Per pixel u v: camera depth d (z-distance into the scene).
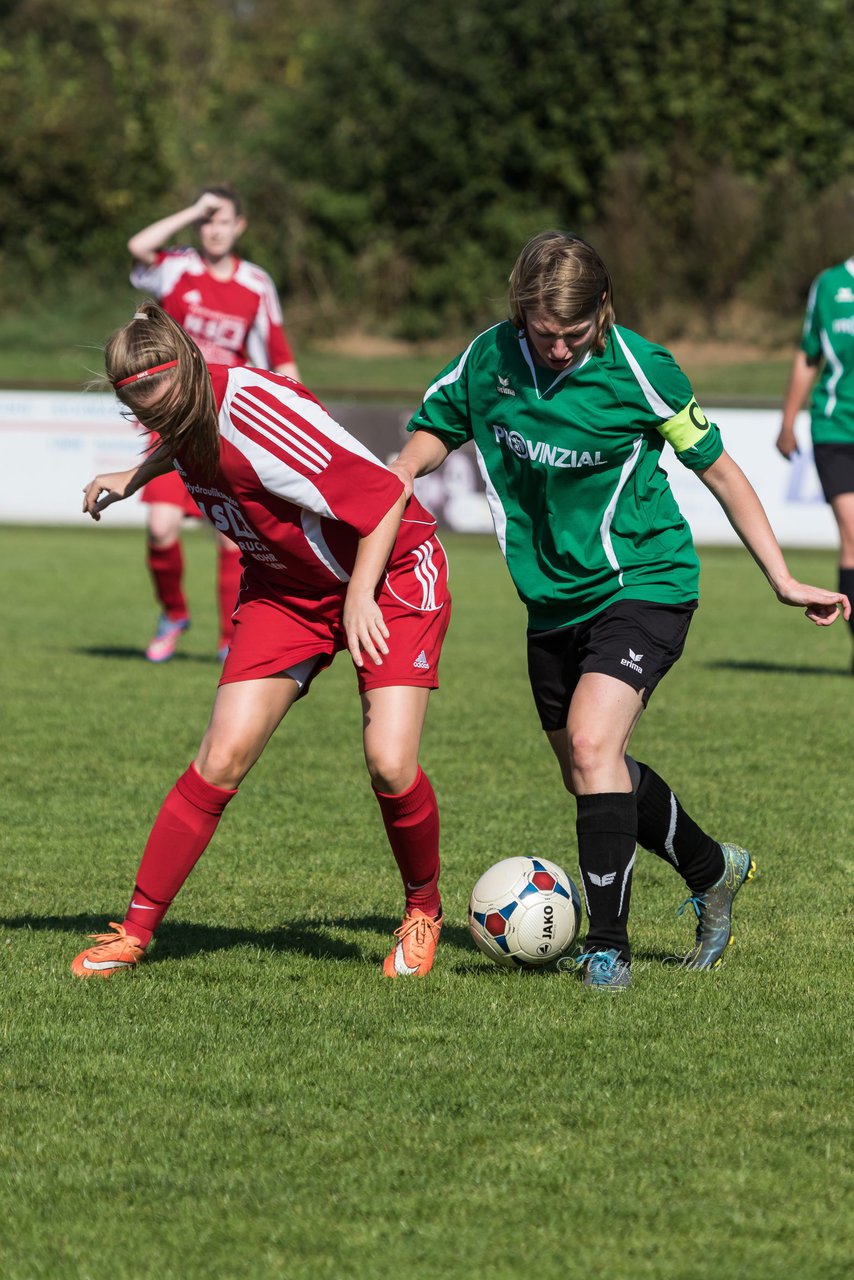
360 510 13.29
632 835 13.92
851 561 32.19
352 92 135.38
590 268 12.80
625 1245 9.20
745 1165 10.26
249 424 13.09
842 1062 12.22
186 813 14.42
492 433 14.05
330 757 26.05
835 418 32.19
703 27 129.25
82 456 69.62
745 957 15.29
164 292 33.62
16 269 135.12
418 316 130.75
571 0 130.38
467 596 51.75
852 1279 8.84
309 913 17.02
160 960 14.98
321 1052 12.41
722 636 43.44
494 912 14.66
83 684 32.97
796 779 24.06
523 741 27.44
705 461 13.93
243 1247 9.20
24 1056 12.32
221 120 144.00
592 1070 11.98
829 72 130.75
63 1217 9.58
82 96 139.12
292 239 133.25
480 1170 10.18
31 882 18.09
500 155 132.25
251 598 14.52
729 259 124.69
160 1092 11.57
